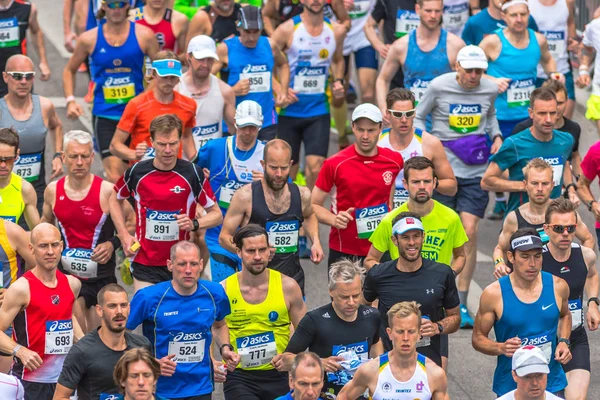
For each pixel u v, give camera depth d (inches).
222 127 1604.3
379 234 1185.4
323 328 1050.7
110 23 1605.6
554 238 1122.7
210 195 1245.1
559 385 1100.5
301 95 1649.9
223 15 1744.6
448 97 1444.4
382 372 979.3
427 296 1095.6
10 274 1192.2
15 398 984.3
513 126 1640.0
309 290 1487.5
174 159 1219.9
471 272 1397.6
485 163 1445.6
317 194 1289.4
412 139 1330.0
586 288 1179.3
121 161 1594.5
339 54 1692.9
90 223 1259.2
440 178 1343.5
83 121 2044.8
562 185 1416.1
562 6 1765.5
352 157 1275.8
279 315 1104.2
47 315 1104.2
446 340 1135.6
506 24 1723.7
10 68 1430.9
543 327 1079.0
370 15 1829.5
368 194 1280.8
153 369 911.7
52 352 1112.2
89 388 997.8
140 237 1240.8
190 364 1066.7
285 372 1120.8
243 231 1083.9
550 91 1330.0
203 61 1459.2
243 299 1096.2
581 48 1740.9
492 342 1079.0
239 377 1111.0
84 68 2299.5
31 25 1825.8
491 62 1631.4
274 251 1132.5
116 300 983.0
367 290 1119.6
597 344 1366.9
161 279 1250.6
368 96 1914.4
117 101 1621.6
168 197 1223.5
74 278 1132.5
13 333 1122.0
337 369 1039.6
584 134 1985.7
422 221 1185.4
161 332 1057.5
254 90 1617.9
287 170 1194.0
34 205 1293.1
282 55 1637.6
